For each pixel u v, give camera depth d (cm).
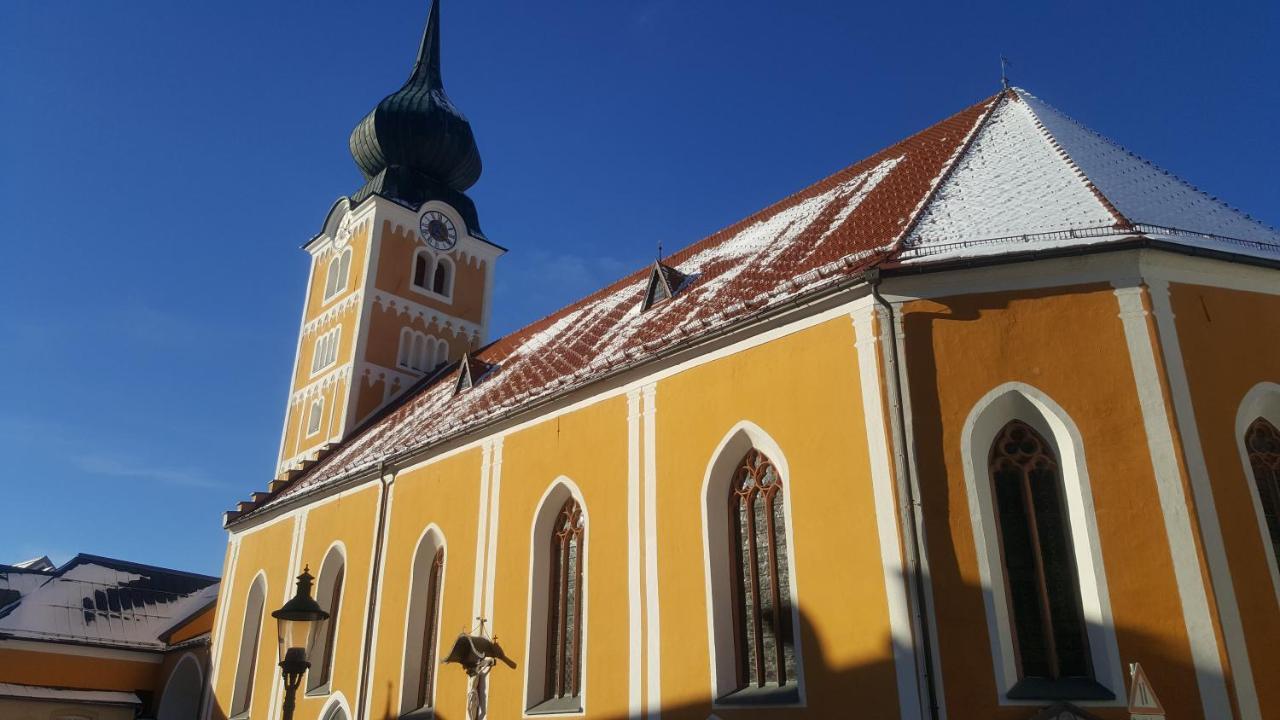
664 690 1827
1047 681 1385
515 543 2369
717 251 2845
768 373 1831
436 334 4466
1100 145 2209
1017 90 2491
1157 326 1513
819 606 1591
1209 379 1510
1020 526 1495
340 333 4312
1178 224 1730
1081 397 1502
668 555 1917
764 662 1723
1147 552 1388
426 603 2694
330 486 3272
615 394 2209
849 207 2316
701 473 1905
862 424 1619
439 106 4706
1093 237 1593
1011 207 1811
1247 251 1673
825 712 1526
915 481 1519
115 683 4031
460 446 2730
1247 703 1285
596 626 2039
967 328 1594
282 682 3181
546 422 2411
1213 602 1333
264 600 3538
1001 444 1554
